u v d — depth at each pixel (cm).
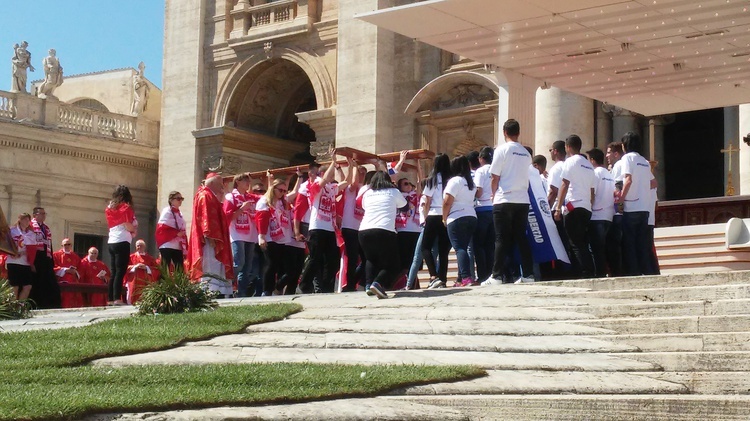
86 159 4091
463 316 1298
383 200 1548
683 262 2194
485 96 3300
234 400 905
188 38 3997
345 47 3550
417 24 2084
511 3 1930
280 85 4003
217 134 3869
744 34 2048
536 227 1661
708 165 3772
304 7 3725
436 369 1044
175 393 912
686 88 2436
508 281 1647
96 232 4128
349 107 3512
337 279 2355
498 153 1578
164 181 3997
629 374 1067
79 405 845
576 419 960
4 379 997
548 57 2248
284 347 1207
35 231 2289
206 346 1213
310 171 1966
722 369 1066
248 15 3894
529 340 1183
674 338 1134
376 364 1091
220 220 1909
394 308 1385
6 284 1708
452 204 1653
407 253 1878
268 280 2005
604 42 2133
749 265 2133
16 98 3922
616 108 3192
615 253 1733
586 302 1321
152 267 2652
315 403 924
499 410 967
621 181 1702
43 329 1352
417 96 3356
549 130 2903
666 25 2012
